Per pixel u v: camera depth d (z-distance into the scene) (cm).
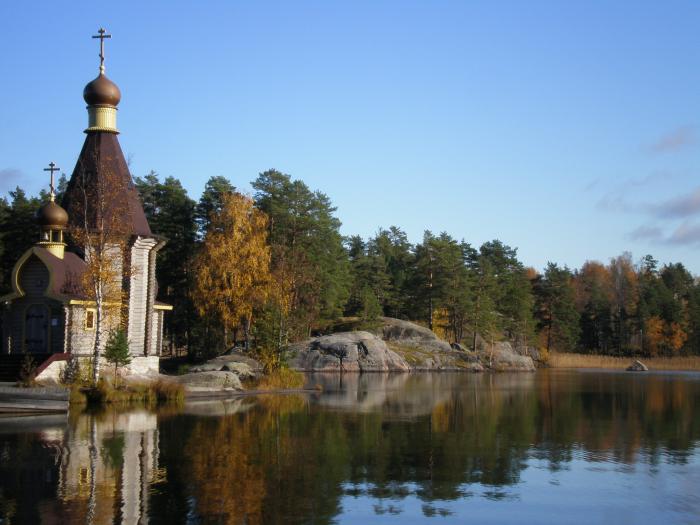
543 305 12606
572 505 1784
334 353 8100
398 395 4850
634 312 13362
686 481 2072
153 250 4788
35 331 4212
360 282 10900
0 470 2003
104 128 4650
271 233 7975
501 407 4103
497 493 1888
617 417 3697
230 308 6328
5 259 6856
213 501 1709
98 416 3200
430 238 11794
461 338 10519
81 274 4294
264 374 5375
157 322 4997
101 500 1698
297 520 1572
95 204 4478
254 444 2508
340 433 2839
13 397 3259
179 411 3462
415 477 2045
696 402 4619
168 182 7831
